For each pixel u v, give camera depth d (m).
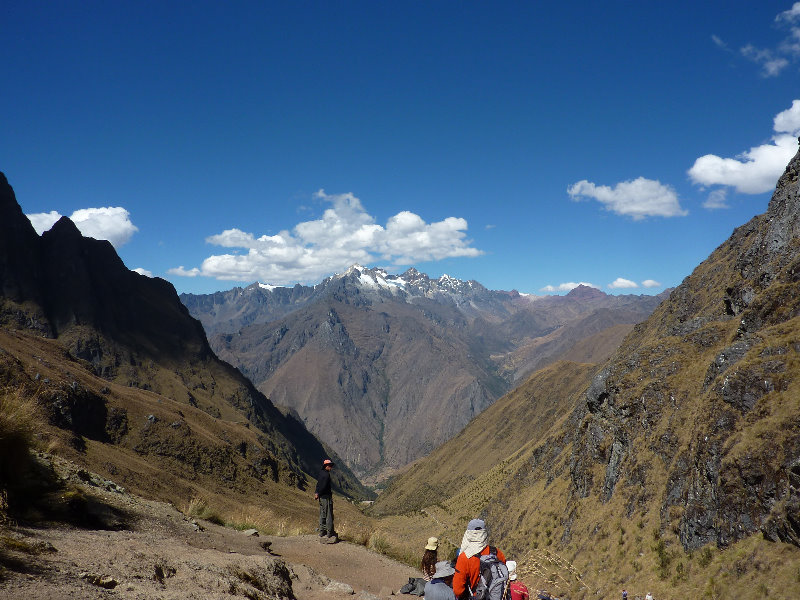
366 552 15.06
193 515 16.27
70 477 11.50
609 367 75.88
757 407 40.25
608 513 56.12
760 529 34.62
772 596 29.19
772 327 47.34
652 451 55.97
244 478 146.62
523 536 78.69
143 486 100.19
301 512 119.38
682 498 45.94
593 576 48.16
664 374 63.34
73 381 137.62
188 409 179.75
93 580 5.51
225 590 6.98
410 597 11.28
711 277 116.38
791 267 54.28
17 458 8.55
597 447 69.69
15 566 5.21
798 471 32.22
